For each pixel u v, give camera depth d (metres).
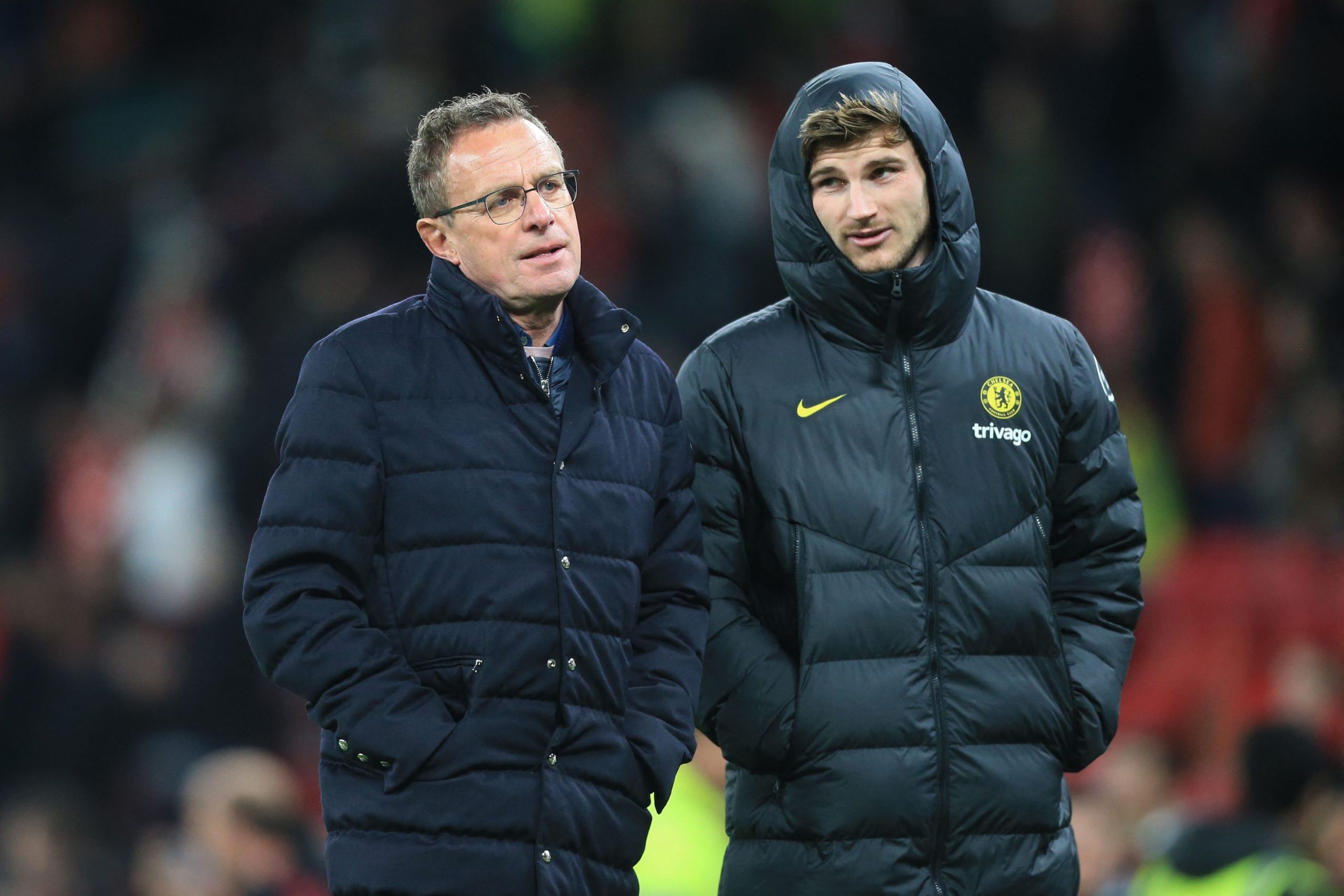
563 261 13.22
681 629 13.41
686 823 20.72
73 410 42.44
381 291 36.72
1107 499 14.26
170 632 35.75
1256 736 20.11
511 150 13.18
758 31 45.59
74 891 30.50
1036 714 13.70
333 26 47.00
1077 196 41.69
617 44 44.75
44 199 47.25
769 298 40.44
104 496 39.53
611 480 13.21
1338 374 37.69
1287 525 34.03
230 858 23.17
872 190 13.55
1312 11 43.22
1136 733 29.33
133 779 32.97
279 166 42.69
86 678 33.72
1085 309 39.44
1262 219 41.06
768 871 13.80
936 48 43.50
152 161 45.72
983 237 39.88
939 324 13.91
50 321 43.03
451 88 44.03
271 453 36.12
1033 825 13.70
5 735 33.59
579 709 12.83
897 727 13.48
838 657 13.60
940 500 13.75
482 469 12.91
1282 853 19.00
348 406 12.93
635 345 13.85
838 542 13.70
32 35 50.44
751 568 14.27
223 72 48.47
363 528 12.80
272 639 12.55
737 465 14.11
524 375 13.08
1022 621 13.74
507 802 12.53
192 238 43.28
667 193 40.56
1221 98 44.16
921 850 13.48
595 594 12.95
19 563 36.03
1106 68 43.56
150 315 41.91
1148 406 38.00
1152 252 40.22
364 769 12.73
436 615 12.76
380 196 37.97
